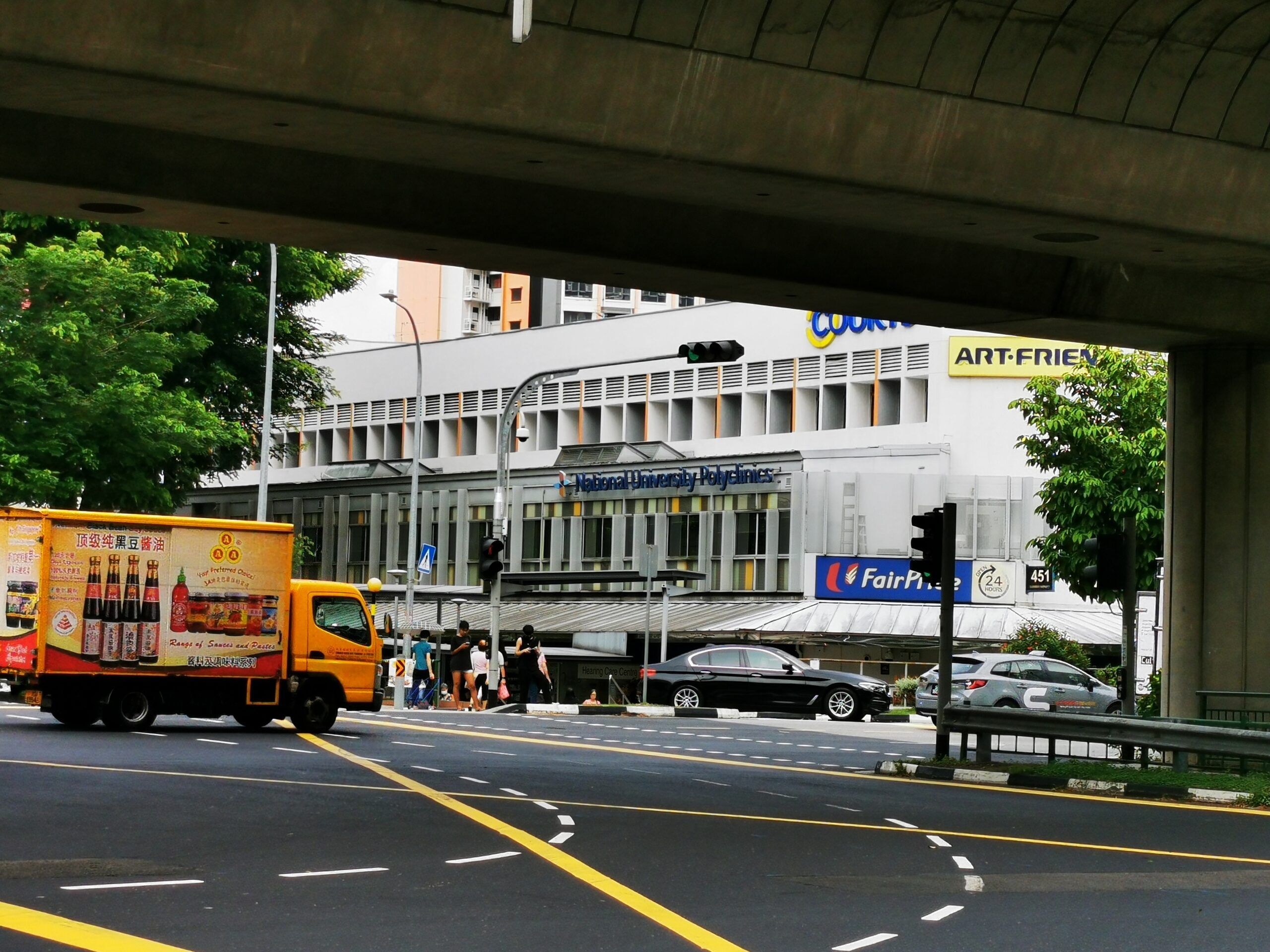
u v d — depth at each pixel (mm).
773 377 64500
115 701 26234
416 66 15836
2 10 14469
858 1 16641
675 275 21984
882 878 12836
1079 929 10766
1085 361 41656
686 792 19469
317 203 19672
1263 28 18250
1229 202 20094
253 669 27109
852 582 59375
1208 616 25719
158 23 14906
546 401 73625
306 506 81312
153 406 38938
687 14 16234
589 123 16734
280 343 57062
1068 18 17531
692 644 60906
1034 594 57750
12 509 26031
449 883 12055
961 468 58438
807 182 18031
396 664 41438
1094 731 22359
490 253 21219
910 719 42094
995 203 18906
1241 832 16750
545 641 65312
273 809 16438
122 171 18719
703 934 10297
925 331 59562
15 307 37438
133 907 10773
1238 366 25719
